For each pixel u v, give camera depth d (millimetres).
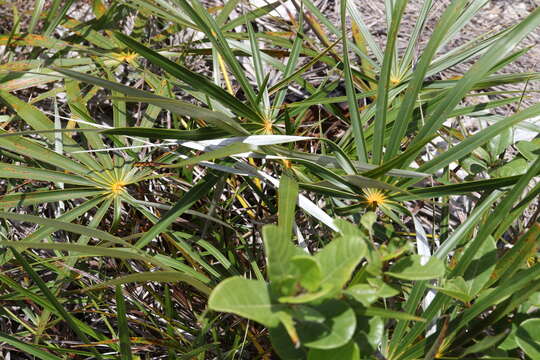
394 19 846
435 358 707
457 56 1072
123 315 772
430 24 1504
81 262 1017
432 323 748
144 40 1333
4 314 963
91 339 1012
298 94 1357
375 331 615
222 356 899
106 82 794
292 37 1395
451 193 824
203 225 1044
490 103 1010
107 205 933
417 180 848
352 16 1190
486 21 1520
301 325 560
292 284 528
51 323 922
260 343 926
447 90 994
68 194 925
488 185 800
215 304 507
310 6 1185
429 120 838
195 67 1345
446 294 720
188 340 947
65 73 768
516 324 694
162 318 991
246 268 1024
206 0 1502
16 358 1034
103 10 1199
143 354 1005
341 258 556
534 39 1479
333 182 854
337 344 538
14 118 1170
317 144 1189
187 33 1389
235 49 1216
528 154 878
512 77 1014
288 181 825
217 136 894
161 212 1087
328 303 562
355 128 888
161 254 945
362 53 1131
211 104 1056
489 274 702
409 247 615
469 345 750
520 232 938
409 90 846
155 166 964
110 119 1280
